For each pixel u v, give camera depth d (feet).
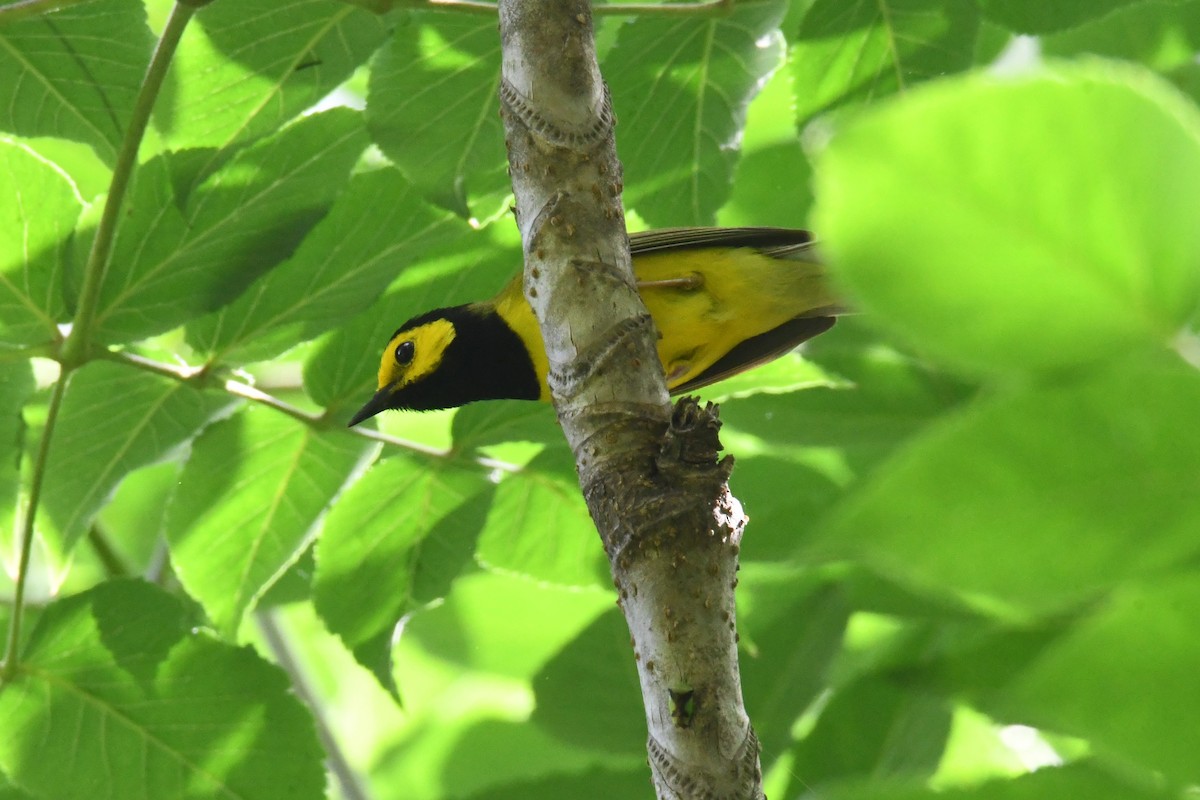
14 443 26.96
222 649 25.80
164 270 24.82
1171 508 5.60
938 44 25.99
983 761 28.12
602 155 17.37
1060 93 4.96
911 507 5.62
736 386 30.30
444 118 25.77
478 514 28.32
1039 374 5.55
